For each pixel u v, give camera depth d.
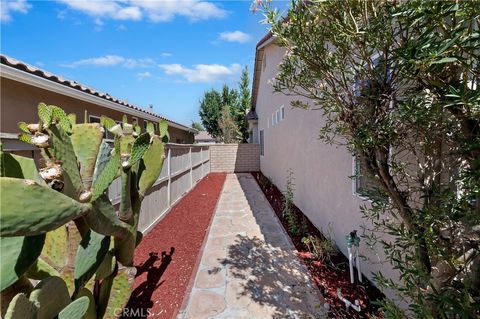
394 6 1.67
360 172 3.20
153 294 3.65
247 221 7.03
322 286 3.79
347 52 2.22
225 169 18.42
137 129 3.58
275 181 11.69
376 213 2.79
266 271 4.30
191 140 21.02
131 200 2.88
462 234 1.78
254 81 15.94
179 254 4.93
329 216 5.29
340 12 2.05
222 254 4.96
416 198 2.54
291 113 8.52
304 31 2.25
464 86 1.40
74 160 1.80
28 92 5.32
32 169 1.63
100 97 6.98
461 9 1.33
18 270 1.36
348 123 2.47
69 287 2.04
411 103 1.84
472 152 1.71
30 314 1.28
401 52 1.54
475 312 1.57
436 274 1.92
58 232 2.13
